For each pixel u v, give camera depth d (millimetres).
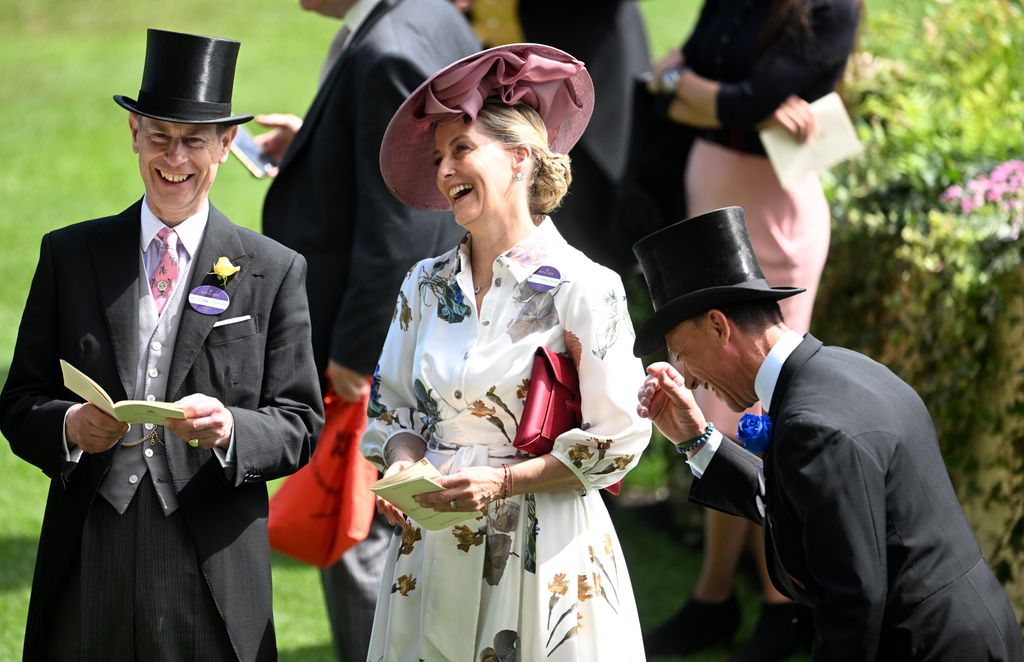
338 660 11219
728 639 12898
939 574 7141
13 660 11914
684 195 13477
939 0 14406
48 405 8094
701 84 12570
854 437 7047
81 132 31891
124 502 8133
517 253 8250
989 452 11992
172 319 8273
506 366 8148
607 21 16766
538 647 8039
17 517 14930
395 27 10969
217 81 8242
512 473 7938
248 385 8328
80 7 42969
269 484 16578
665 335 7680
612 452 8055
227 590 8211
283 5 42500
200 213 8430
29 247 24375
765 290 7375
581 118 8820
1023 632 11672
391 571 8703
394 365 8688
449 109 8133
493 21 16766
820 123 12258
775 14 12242
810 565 7051
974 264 11797
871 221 12852
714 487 8250
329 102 11023
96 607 8125
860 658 6891
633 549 15062
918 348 12359
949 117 13352
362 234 10750
